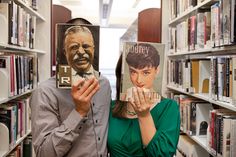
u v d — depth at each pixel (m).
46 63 3.79
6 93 2.21
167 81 3.91
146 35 4.09
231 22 1.84
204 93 2.79
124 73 1.26
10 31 2.30
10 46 2.33
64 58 1.13
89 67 1.13
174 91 3.74
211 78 2.31
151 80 1.27
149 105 1.25
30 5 3.11
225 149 1.98
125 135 1.32
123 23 9.59
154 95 1.27
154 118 1.32
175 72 3.48
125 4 8.01
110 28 9.65
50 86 1.22
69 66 1.13
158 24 4.06
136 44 1.27
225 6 1.98
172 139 1.27
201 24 2.66
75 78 1.13
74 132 1.13
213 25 2.28
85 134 1.24
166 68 3.96
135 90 1.24
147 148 1.25
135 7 8.28
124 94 1.27
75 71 1.13
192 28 2.87
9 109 2.35
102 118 1.31
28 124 2.97
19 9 2.55
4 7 2.25
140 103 1.24
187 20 3.06
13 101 2.75
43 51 3.61
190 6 2.99
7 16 2.25
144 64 1.27
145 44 1.28
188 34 3.00
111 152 1.35
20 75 2.62
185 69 3.02
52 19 3.91
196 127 2.79
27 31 2.88
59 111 1.22
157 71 1.28
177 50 3.45
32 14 3.31
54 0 7.07
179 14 3.45
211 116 2.30
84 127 1.24
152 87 1.27
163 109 1.33
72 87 1.10
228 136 1.97
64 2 7.68
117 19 9.58
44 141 1.14
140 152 1.30
